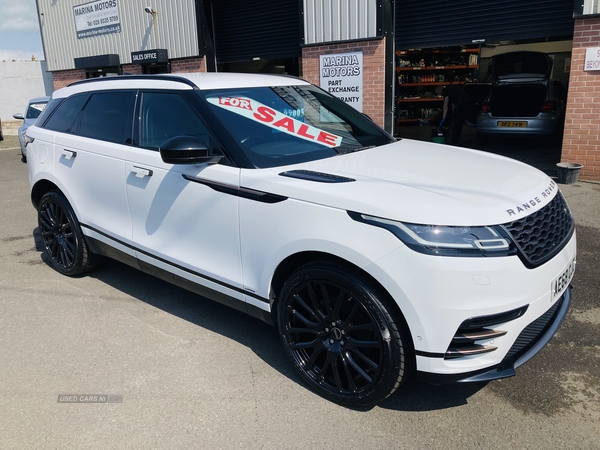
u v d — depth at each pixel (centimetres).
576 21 756
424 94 1570
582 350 329
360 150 348
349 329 265
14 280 466
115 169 382
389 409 277
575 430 257
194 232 331
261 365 321
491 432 257
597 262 467
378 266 242
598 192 717
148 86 378
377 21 955
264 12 1224
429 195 254
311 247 266
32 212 733
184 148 294
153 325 375
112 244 400
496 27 916
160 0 1362
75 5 1625
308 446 250
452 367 241
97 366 323
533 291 245
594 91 767
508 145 1155
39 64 2473
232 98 349
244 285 309
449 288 231
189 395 293
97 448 252
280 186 280
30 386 304
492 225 238
